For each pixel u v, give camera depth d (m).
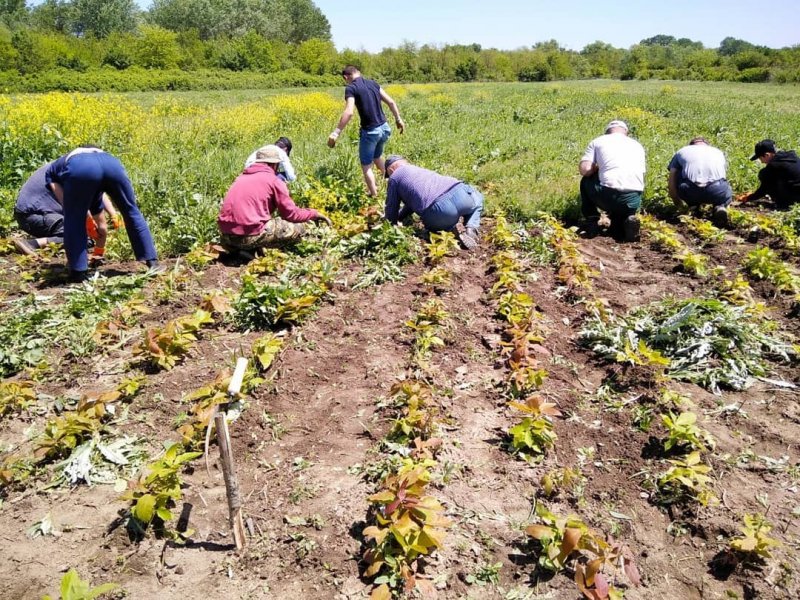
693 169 7.34
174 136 11.51
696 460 3.17
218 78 44.72
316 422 3.72
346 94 7.76
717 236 6.76
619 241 6.93
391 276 5.66
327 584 2.69
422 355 4.29
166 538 2.92
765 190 8.27
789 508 3.04
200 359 4.39
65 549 2.87
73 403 3.90
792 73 48.03
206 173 8.24
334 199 7.59
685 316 4.42
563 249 6.06
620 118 17.02
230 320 4.88
